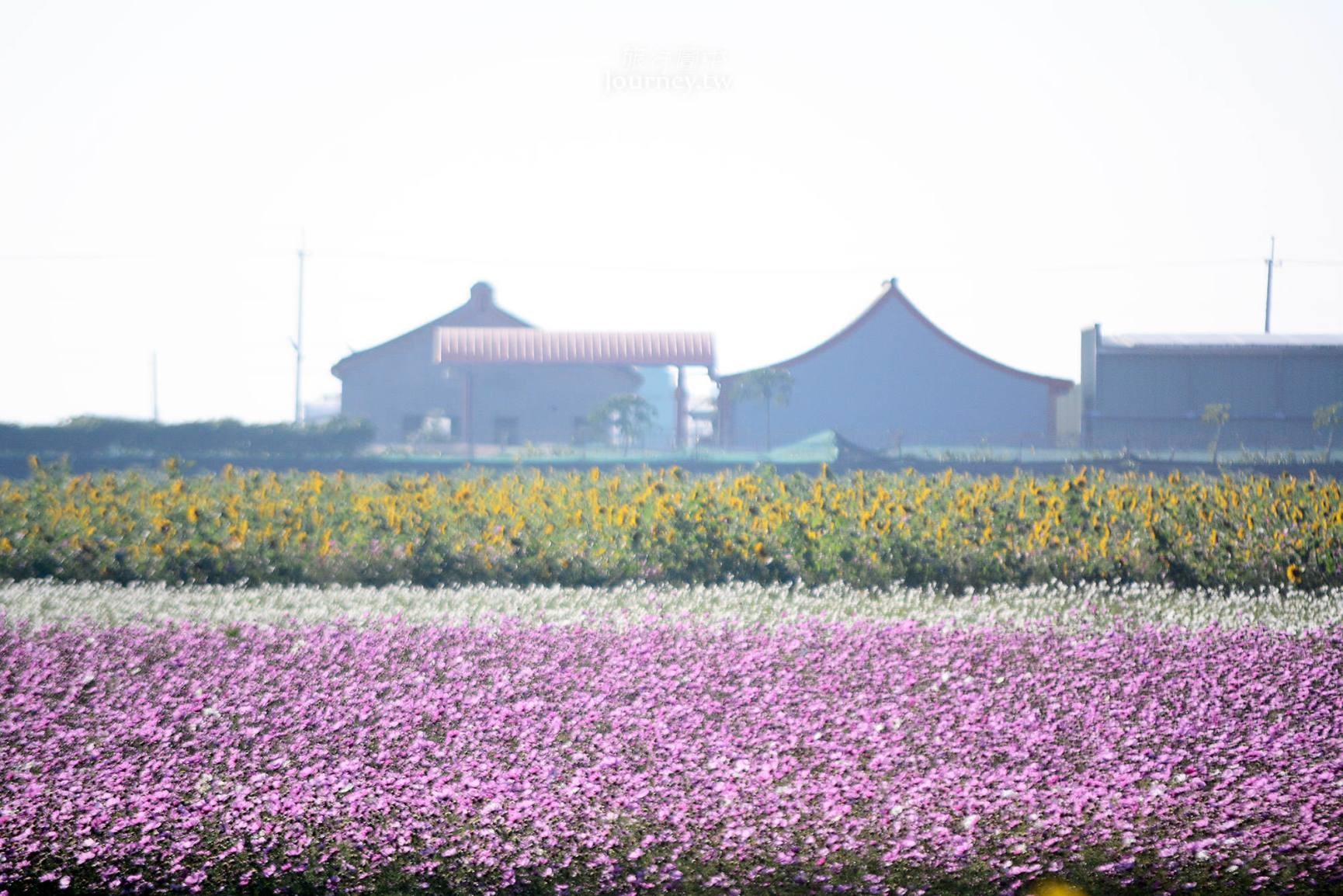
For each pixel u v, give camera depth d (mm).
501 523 60875
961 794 24156
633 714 30172
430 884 20906
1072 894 19875
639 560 56375
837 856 21531
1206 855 21047
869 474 98938
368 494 69875
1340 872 20438
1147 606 45500
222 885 20797
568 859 21672
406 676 34125
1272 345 195750
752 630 40375
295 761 26844
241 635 40156
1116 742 27406
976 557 54469
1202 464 143500
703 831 22797
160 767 26391
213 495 72750
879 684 32844
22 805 23953
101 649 38125
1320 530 53969
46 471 81188
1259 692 31594
